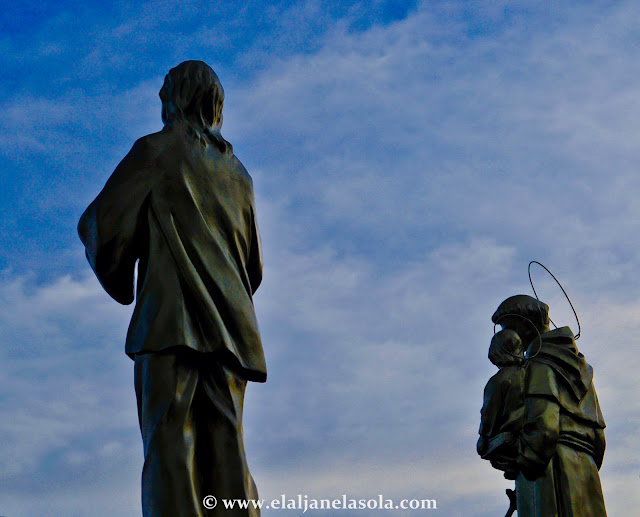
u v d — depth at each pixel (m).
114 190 14.15
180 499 13.23
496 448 18.59
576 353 19.09
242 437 13.92
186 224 14.16
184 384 13.66
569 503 18.11
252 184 15.14
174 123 14.84
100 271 14.24
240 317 14.12
